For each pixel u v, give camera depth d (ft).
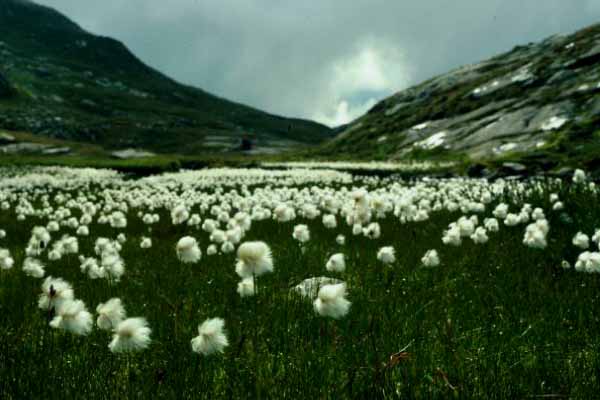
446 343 12.05
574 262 21.59
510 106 240.94
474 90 293.23
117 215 33.06
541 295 16.80
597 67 237.86
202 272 20.63
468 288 17.80
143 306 15.99
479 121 234.17
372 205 20.72
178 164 134.00
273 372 10.39
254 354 11.04
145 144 523.70
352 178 97.19
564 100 209.05
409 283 18.40
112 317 9.46
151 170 125.39
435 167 105.19
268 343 12.21
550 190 40.68
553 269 20.20
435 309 15.29
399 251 24.62
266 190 59.82
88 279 20.11
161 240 33.22
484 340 12.73
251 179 87.76
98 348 11.82
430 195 48.16
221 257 23.21
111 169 125.90
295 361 11.09
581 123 151.94
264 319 13.29
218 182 81.10
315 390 9.75
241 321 13.19
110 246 22.76
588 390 9.90
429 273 19.83
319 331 12.63
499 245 25.08
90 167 130.82
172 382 9.80
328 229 33.50
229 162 138.62
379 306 14.90
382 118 351.46
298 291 15.74
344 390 9.61
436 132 254.47
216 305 15.61
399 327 13.38
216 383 10.36
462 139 218.18
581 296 16.51
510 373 10.57
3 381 9.85
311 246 26.55
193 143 536.83
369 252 24.56
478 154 181.57
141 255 26.91
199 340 8.50
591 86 209.26
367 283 18.19
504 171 77.15
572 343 12.82
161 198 55.47
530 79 263.70
